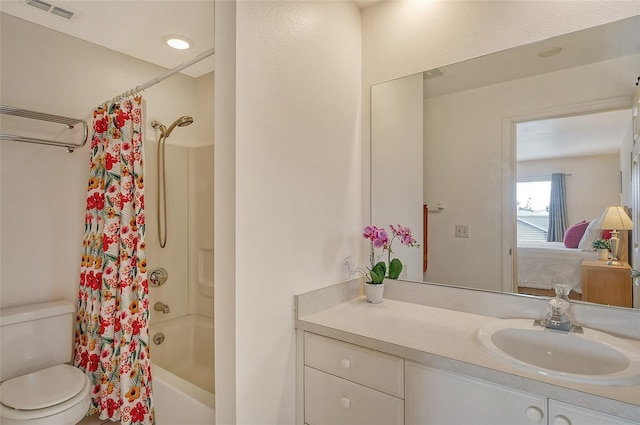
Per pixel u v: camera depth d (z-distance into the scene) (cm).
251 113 128
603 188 131
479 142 159
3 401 149
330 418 137
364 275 193
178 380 181
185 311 259
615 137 129
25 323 182
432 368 113
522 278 148
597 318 130
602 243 131
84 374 176
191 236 264
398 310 162
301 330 146
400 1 180
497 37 153
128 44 212
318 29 162
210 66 245
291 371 145
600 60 131
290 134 146
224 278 125
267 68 135
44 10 175
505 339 130
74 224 214
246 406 125
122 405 170
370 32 190
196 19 183
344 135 180
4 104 186
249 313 126
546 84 142
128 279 179
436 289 168
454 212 166
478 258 159
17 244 192
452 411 109
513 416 98
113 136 184
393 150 183
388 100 184
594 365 116
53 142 196
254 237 129
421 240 175
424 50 173
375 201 190
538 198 145
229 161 124
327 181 168
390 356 121
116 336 180
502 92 152
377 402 125
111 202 181
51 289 204
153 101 244
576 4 135
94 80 219
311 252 157
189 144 266
